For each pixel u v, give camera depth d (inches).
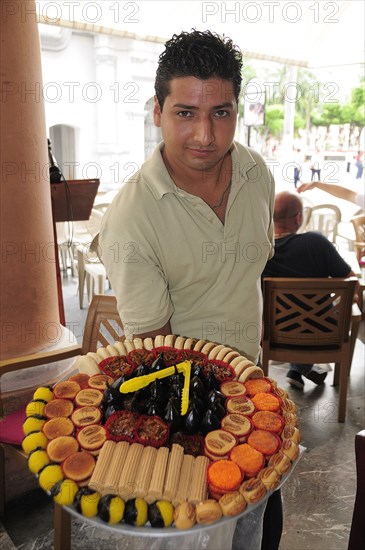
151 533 29.4
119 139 239.5
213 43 36.7
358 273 113.6
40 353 65.2
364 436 51.1
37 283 70.2
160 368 40.1
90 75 230.1
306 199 212.8
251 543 44.3
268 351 95.3
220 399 38.0
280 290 90.7
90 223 172.1
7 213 65.1
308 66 231.5
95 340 67.8
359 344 133.6
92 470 31.4
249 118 282.0
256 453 33.2
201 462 32.7
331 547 68.0
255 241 47.8
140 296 44.5
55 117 225.3
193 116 38.1
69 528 62.1
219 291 47.4
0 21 59.1
